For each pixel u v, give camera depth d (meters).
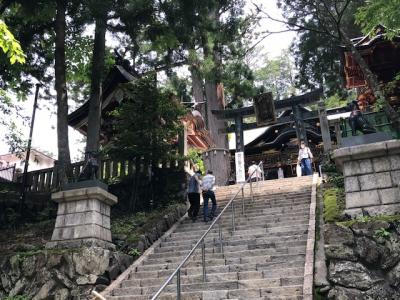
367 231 6.75
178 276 5.84
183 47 14.55
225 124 22.42
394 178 7.39
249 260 8.09
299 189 12.68
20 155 14.88
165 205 12.66
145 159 12.51
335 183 11.28
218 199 13.37
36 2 12.23
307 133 27.14
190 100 23.12
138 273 8.52
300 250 8.05
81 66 17.38
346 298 6.34
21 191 13.82
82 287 7.96
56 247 8.83
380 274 6.45
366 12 9.91
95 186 9.15
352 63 16.75
